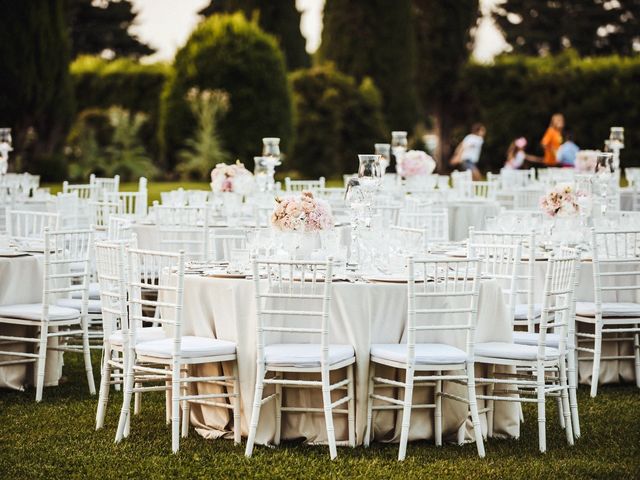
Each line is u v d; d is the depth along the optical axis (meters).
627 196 14.09
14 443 6.11
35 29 19.02
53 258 7.73
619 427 6.66
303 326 6.12
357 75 27.73
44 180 19.92
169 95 21.91
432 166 13.45
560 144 19.64
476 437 5.92
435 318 6.20
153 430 6.43
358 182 6.83
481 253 7.57
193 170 21.38
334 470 5.60
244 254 6.43
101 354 9.00
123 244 6.12
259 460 5.76
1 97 18.91
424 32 29.33
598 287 7.53
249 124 21.56
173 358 5.88
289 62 28.61
